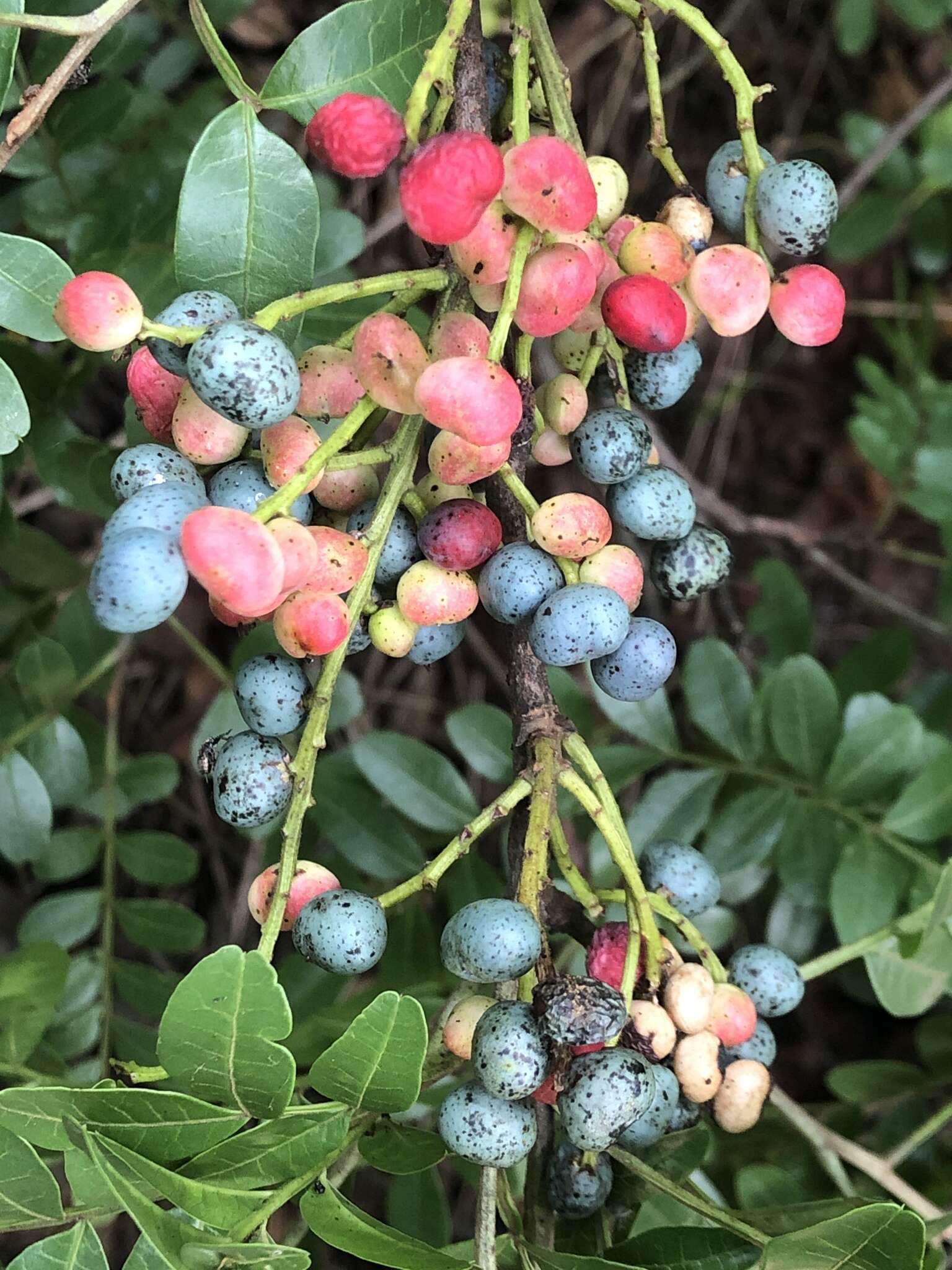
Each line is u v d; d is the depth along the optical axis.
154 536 0.07
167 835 0.14
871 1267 0.08
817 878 0.14
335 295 0.08
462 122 0.09
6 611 0.15
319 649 0.08
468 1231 0.19
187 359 0.08
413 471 0.08
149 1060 0.14
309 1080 0.08
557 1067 0.08
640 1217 0.11
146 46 0.14
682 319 0.09
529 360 0.09
